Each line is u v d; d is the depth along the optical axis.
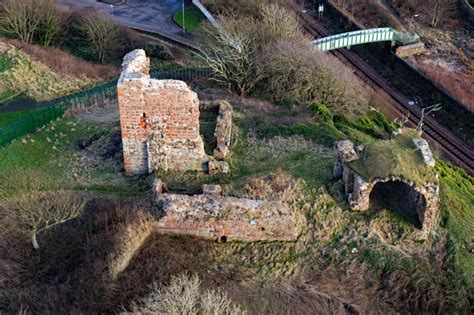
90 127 58.38
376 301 40.59
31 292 38.31
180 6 105.50
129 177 49.69
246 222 42.66
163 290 36.84
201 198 43.56
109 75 79.62
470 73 90.88
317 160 52.62
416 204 45.59
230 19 81.12
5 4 82.56
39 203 44.19
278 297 39.81
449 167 64.25
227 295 38.78
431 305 40.81
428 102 87.12
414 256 43.19
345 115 68.12
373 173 44.75
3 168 50.56
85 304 37.38
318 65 69.81
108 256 40.00
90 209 44.75
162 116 47.06
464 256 44.28
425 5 105.38
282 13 80.69
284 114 64.44
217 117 56.66
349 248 43.44
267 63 71.19
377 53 97.25
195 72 80.25
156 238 42.88
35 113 59.50
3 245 41.59
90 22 85.88
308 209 45.59
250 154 54.31
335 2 108.69
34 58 76.75
